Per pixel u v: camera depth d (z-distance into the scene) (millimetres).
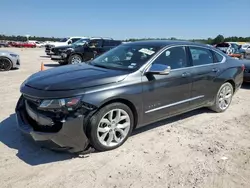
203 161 3525
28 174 3098
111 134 3697
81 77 3652
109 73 3803
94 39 14242
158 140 4129
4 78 9266
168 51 4422
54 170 3197
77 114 3309
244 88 8641
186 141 4133
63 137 3271
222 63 5453
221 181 3086
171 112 4504
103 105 3533
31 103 3545
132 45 4812
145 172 3217
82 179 3033
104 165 3338
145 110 4035
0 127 4402
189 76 4621
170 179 3092
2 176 3039
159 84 4129
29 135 3428
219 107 5574
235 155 3732
